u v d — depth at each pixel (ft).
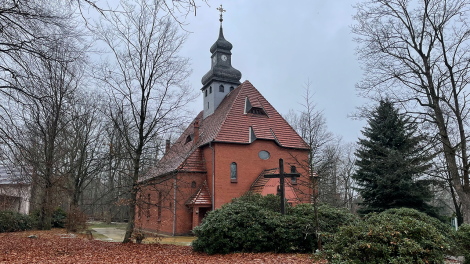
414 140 68.64
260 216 45.50
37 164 36.50
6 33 27.99
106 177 119.55
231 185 80.69
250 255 41.39
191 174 83.76
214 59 111.14
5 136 31.14
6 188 43.09
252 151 84.43
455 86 58.18
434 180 73.82
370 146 84.23
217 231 43.57
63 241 56.85
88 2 20.01
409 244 25.12
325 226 42.75
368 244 25.27
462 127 56.85
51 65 32.09
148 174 62.95
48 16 27.86
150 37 54.54
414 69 60.39
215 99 106.83
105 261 38.58
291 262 36.11
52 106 35.01
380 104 85.81
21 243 51.85
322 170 57.36
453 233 37.45
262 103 94.63
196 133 92.27
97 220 129.18
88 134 99.71
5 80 30.68
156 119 56.03
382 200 80.23
